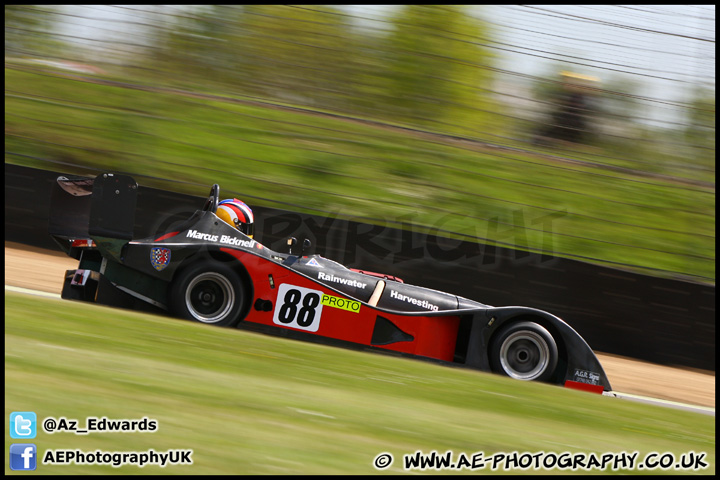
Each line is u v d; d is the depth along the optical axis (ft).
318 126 173.58
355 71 180.65
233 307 69.31
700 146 159.43
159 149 154.92
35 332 48.83
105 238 67.36
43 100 162.30
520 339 71.46
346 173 157.48
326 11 181.37
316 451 35.29
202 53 180.86
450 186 157.38
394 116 178.40
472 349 71.36
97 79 175.32
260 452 33.88
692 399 87.10
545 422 49.26
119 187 67.87
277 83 180.96
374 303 73.97
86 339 49.34
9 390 36.09
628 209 152.56
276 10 181.27
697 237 144.87
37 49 175.11
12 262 102.06
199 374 45.32
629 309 113.19
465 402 51.37
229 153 157.07
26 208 117.80
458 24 175.22
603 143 164.45
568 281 114.52
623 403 64.03
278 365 52.37
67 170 140.87
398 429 41.34
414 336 72.90
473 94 173.47
